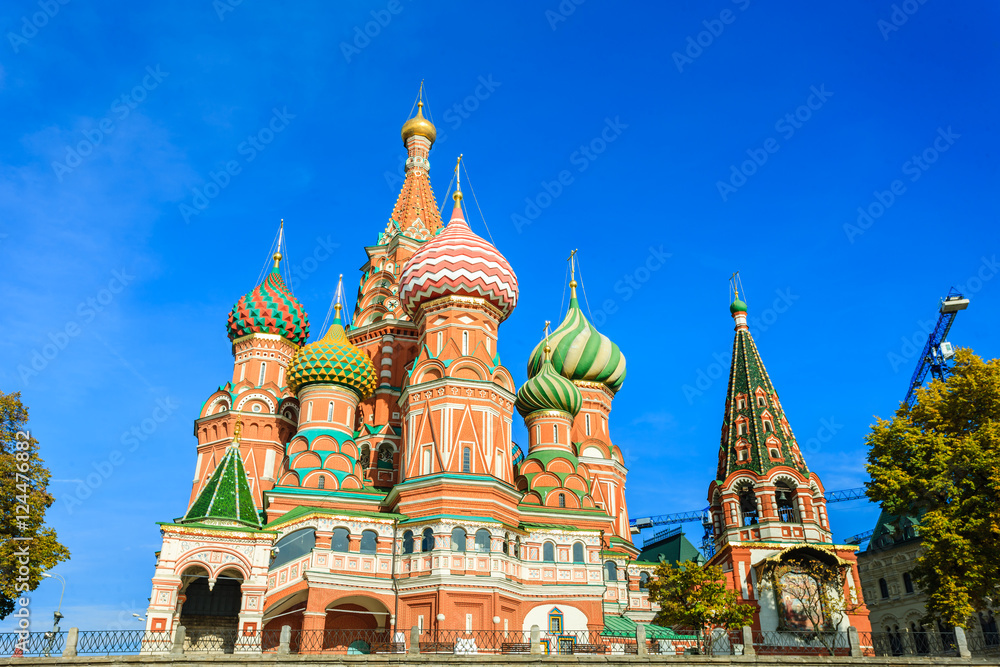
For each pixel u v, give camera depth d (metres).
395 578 51.31
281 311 70.31
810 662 35.53
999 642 56.16
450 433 55.47
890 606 72.06
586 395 74.62
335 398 61.66
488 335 60.53
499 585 50.53
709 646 47.19
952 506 41.50
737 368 66.38
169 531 44.47
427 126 86.12
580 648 46.38
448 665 32.62
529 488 61.44
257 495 62.94
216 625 51.91
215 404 67.69
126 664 30.62
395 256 75.81
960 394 45.19
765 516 58.75
